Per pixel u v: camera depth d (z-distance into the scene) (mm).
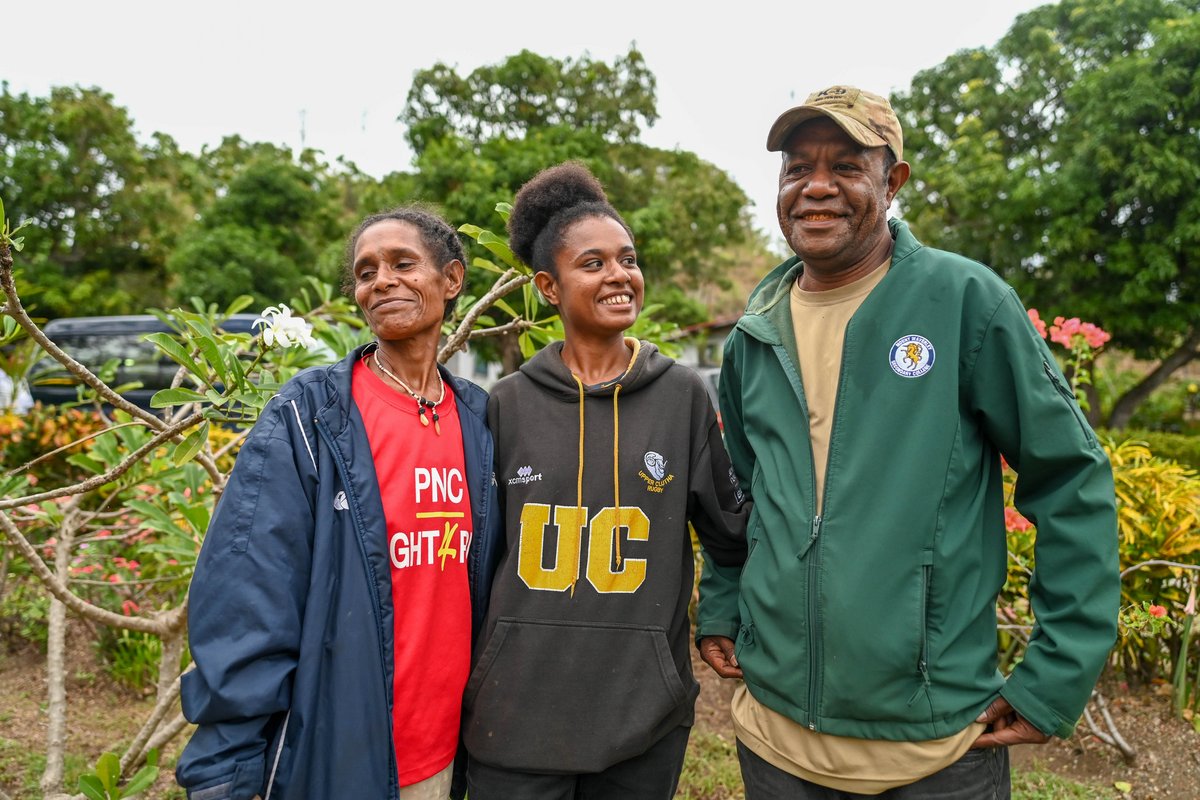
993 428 1551
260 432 1494
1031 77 13422
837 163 1604
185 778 1352
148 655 3439
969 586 1514
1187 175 10234
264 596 1401
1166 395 15773
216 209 15086
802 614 1539
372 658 1464
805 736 1580
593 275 1702
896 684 1466
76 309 15484
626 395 1739
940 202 13992
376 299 1625
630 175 14711
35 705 3316
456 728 1636
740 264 36000
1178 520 3281
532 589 1624
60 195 15891
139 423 2234
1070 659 1440
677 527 1694
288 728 1420
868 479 1524
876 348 1582
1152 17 12195
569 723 1577
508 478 1707
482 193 11367
